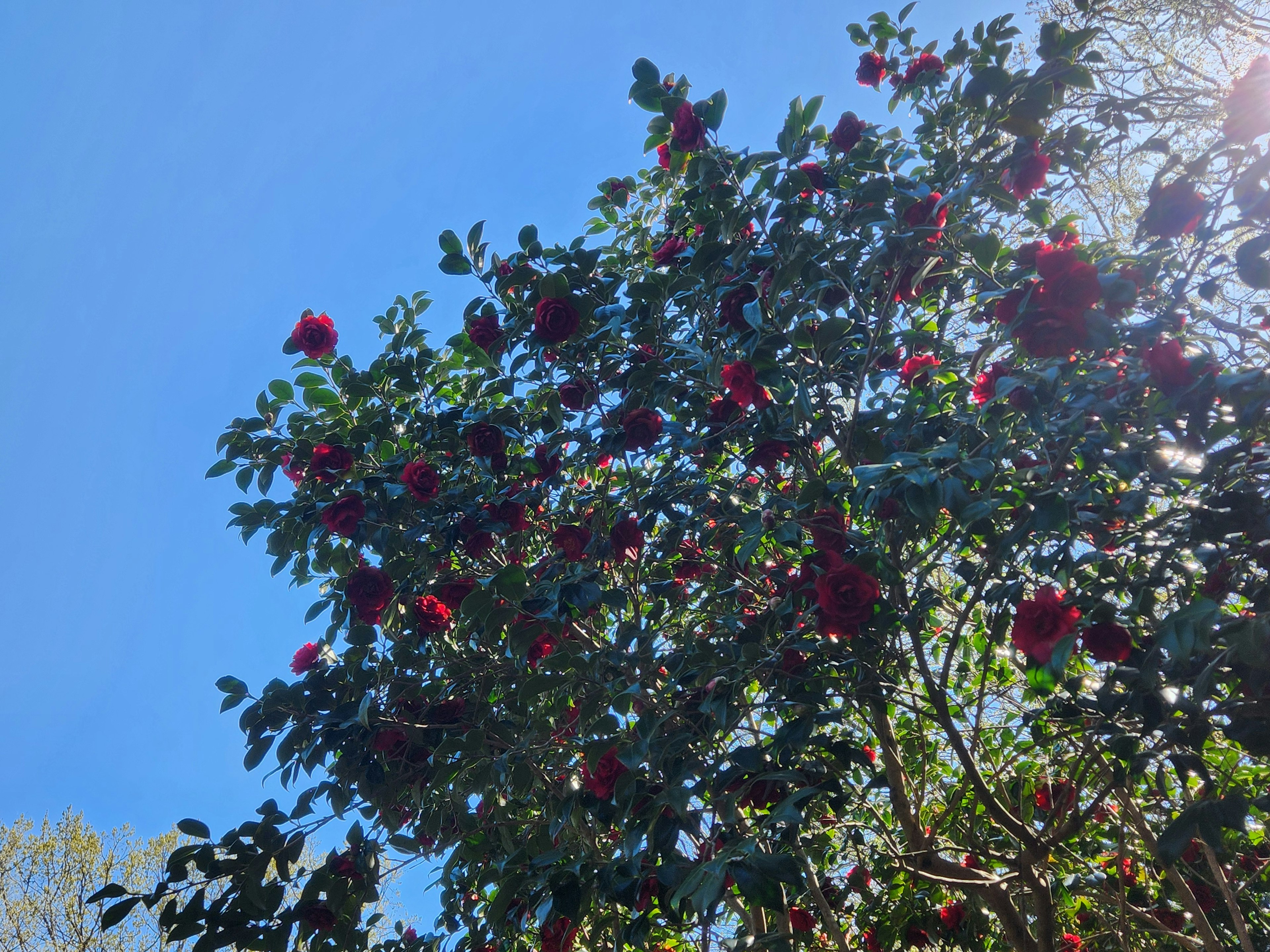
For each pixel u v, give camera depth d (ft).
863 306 9.30
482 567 11.49
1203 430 6.44
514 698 10.63
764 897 5.99
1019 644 6.92
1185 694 7.72
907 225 8.57
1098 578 7.69
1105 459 6.95
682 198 9.23
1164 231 7.09
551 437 10.64
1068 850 11.01
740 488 10.01
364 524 10.43
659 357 10.16
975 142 7.98
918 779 11.61
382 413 11.12
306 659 10.46
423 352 11.21
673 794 7.36
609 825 8.49
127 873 30.83
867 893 11.73
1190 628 5.73
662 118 9.32
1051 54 7.61
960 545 8.11
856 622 7.30
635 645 9.80
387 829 10.07
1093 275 6.30
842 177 9.98
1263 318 8.73
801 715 8.54
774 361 8.41
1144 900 11.19
